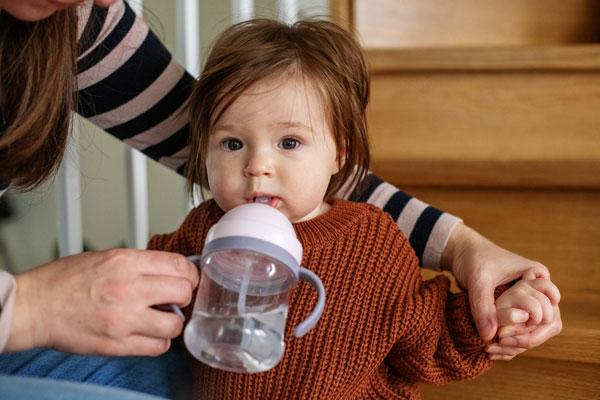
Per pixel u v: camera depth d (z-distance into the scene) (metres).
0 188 0.96
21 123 0.85
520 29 1.65
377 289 0.90
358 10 1.64
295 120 0.87
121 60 1.07
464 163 1.35
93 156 2.01
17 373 0.93
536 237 1.36
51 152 0.94
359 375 0.88
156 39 1.11
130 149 1.50
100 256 0.77
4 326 0.72
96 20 1.02
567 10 1.63
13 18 0.85
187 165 1.06
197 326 0.73
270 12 1.67
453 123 1.43
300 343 0.87
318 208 0.98
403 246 0.95
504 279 0.93
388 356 0.94
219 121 0.88
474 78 1.41
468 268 0.96
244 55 0.89
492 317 0.89
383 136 1.46
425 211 1.06
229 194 0.88
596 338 1.03
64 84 0.90
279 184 0.87
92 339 0.75
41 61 0.86
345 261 0.90
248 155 0.87
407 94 1.45
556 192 1.34
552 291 0.89
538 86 1.38
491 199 1.38
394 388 0.95
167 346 0.78
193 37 1.58
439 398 1.14
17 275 0.77
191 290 0.79
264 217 0.73
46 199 2.05
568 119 1.37
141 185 1.53
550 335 0.90
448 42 1.65
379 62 1.44
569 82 1.37
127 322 0.75
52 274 0.76
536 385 1.09
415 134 1.45
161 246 0.99
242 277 0.73
